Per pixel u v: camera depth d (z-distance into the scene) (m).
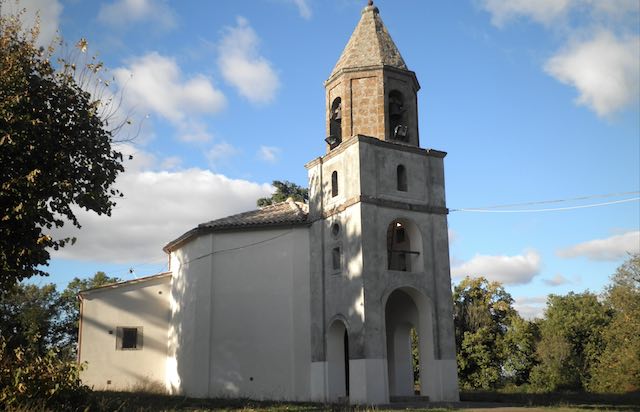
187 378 26.94
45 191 16.94
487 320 52.53
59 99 17.83
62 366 15.13
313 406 19.91
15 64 16.97
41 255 17.28
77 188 17.56
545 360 52.62
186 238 28.56
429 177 26.03
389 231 27.27
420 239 25.00
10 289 17.88
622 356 45.44
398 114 26.39
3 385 14.14
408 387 26.89
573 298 60.44
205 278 27.20
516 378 53.97
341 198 25.11
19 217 16.05
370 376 22.30
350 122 25.77
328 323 24.61
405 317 26.30
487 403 22.77
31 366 14.55
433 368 23.84
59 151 17.47
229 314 26.61
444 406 20.86
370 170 24.52
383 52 26.56
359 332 22.83
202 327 26.70
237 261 27.22
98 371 28.48
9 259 16.94
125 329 29.34
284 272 26.62
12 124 16.14
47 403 14.32
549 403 23.00
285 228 27.12
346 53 27.12
